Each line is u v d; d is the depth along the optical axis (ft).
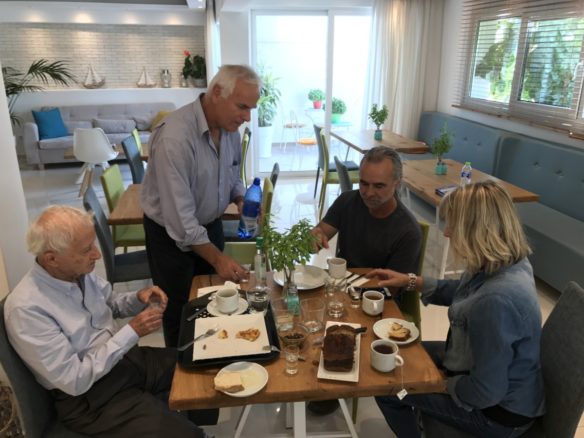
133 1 24.06
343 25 19.58
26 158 22.57
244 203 8.14
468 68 17.95
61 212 4.48
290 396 4.00
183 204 6.00
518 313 4.13
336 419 6.72
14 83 23.65
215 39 23.89
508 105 15.74
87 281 5.06
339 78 20.35
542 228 11.07
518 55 15.11
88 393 4.82
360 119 21.12
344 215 6.84
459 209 4.44
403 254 6.25
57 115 23.26
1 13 23.80
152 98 25.71
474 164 16.26
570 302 4.81
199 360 4.33
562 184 12.45
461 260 4.54
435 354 5.96
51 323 4.45
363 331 4.73
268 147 21.02
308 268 6.09
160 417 4.83
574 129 12.84
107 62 26.23
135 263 8.84
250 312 5.18
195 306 5.31
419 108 20.47
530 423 4.60
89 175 18.34
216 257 6.08
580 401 4.22
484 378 4.21
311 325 4.92
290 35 19.45
